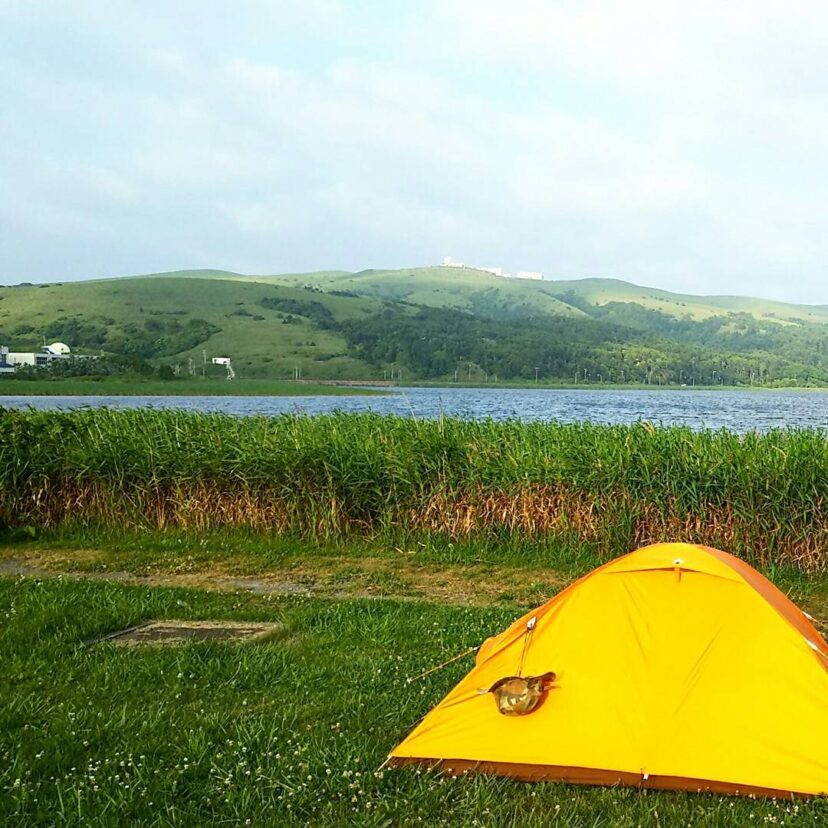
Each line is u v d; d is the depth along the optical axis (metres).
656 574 4.65
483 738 4.49
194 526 10.43
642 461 9.34
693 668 4.42
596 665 4.52
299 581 8.32
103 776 4.38
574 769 4.36
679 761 4.29
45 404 63.34
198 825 4.06
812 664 4.40
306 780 4.35
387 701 5.21
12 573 8.59
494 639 5.34
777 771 4.22
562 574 8.63
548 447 10.31
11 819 4.03
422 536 9.77
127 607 6.98
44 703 5.14
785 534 8.77
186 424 11.82
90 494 10.68
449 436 10.68
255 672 5.60
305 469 10.12
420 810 4.15
